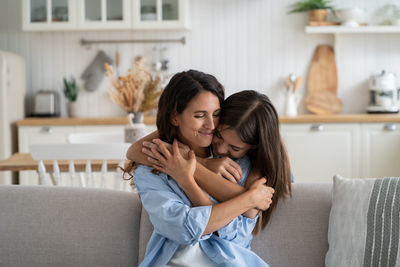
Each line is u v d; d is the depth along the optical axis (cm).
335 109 454
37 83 477
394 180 150
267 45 462
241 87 466
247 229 154
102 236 164
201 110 144
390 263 139
